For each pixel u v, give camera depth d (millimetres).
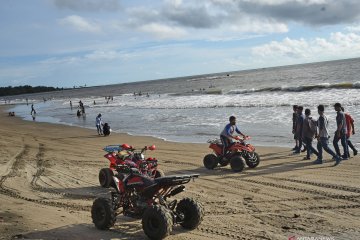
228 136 13250
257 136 19812
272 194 9820
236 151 13102
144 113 39312
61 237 7141
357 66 103125
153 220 6785
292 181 11039
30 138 25672
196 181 11789
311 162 13562
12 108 78500
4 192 10984
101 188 11320
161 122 30344
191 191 10523
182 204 7375
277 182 11039
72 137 25625
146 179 7387
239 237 6926
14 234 7289
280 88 48062
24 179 12633
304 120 13914
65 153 18594
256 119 25859
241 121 25625
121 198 7785
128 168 8430
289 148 16359
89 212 8875
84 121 37062
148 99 65625
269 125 22938
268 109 30359
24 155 18078
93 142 22641
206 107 37500
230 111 32062
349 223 7445
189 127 25859
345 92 36031
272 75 121375
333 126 20188
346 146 13617
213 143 13680
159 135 23719
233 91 54969
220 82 115500
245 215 8227
